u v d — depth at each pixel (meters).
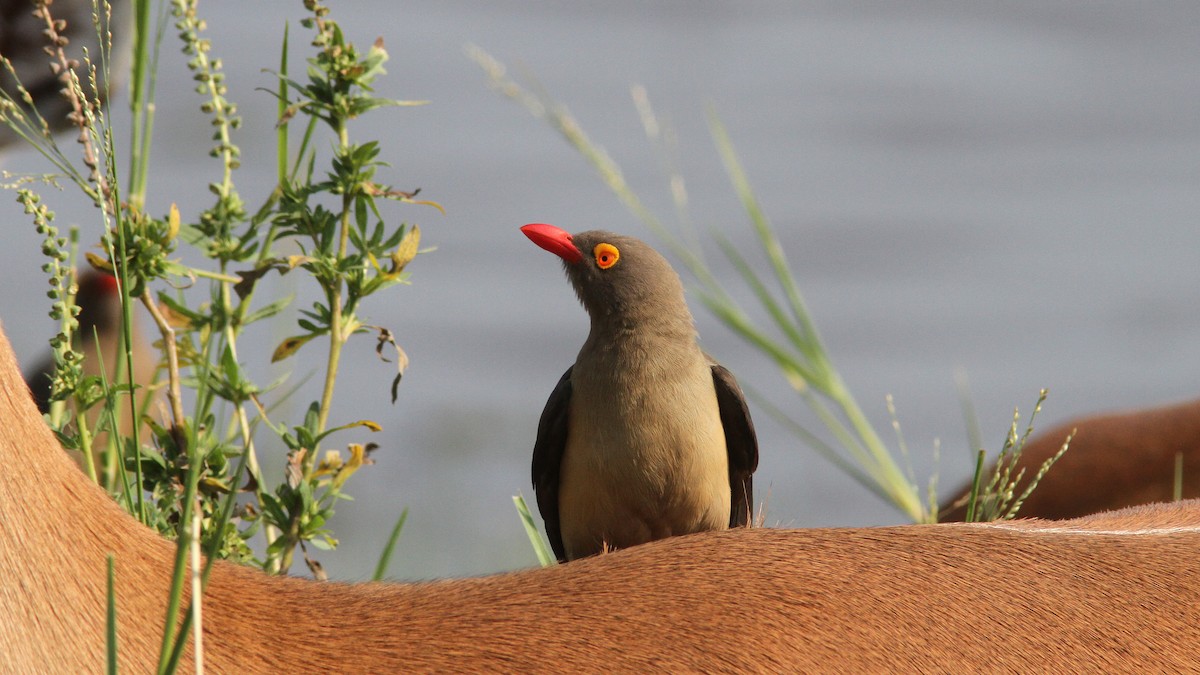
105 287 11.15
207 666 4.35
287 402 8.18
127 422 9.54
